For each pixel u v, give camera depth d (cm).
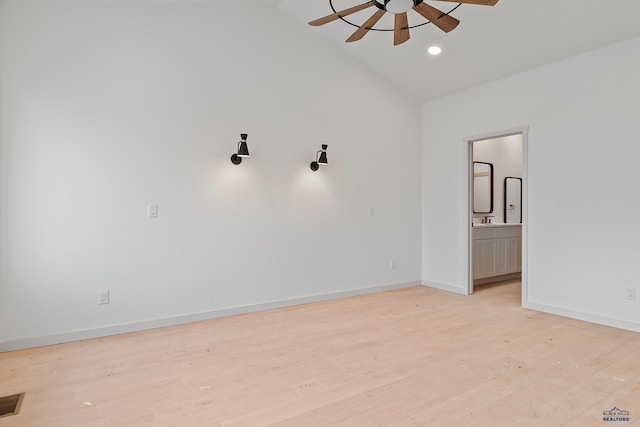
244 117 389
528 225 405
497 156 628
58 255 306
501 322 357
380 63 465
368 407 207
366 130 479
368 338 314
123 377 245
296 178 424
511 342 304
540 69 394
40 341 299
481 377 242
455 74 445
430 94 504
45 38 300
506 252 546
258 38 397
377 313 390
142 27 338
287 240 418
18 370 255
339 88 455
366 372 250
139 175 338
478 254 507
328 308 410
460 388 227
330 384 234
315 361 268
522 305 410
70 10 309
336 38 439
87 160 316
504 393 221
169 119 351
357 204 472
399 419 195
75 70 311
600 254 350
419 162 531
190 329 340
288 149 417
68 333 310
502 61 400
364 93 476
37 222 298
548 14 326
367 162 480
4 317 289
